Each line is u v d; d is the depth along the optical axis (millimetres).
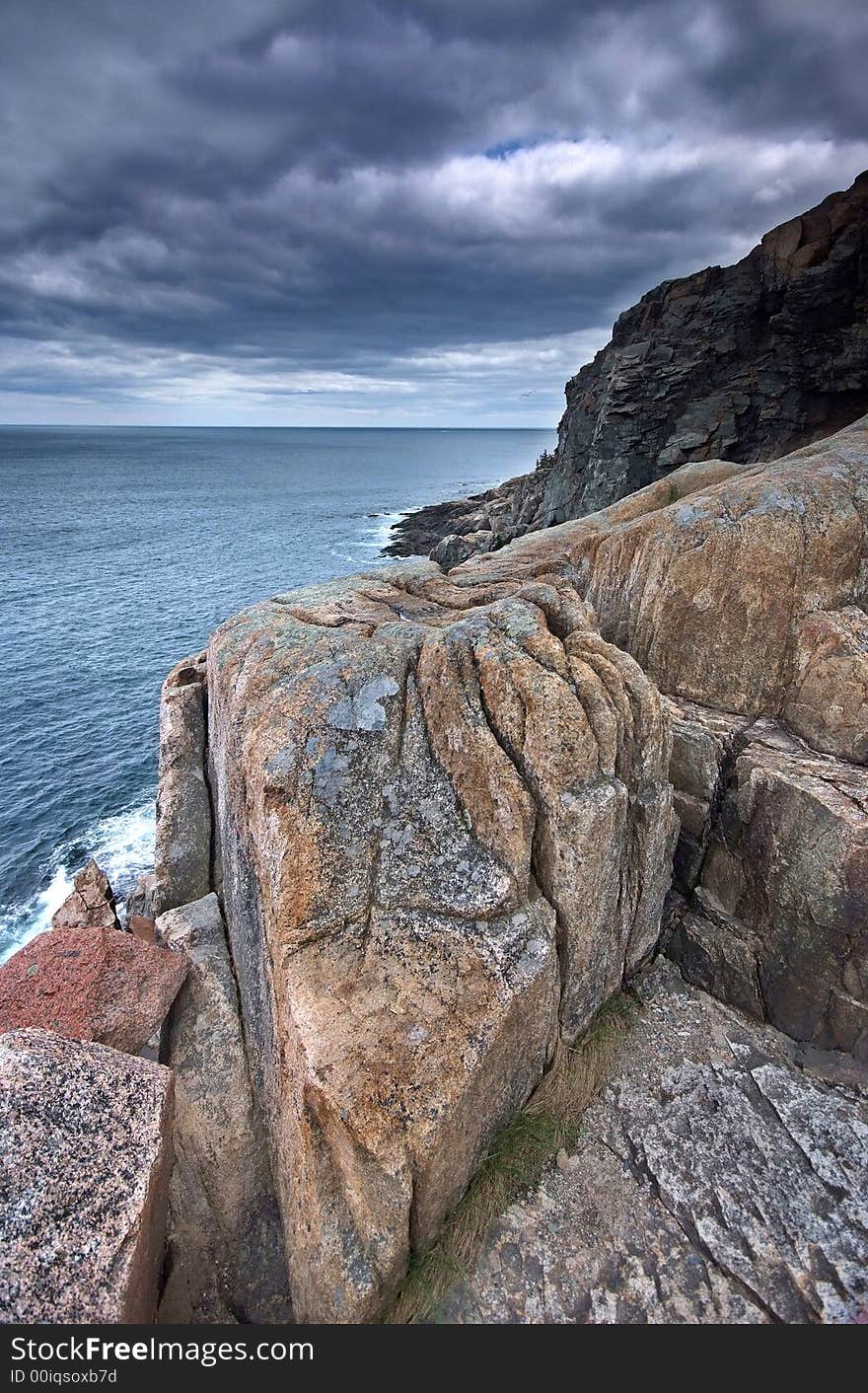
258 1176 8688
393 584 14867
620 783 9586
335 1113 7137
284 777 9016
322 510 130000
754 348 43438
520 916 8711
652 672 13984
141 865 26422
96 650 50094
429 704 9859
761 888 10688
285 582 71938
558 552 17781
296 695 9852
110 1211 6336
